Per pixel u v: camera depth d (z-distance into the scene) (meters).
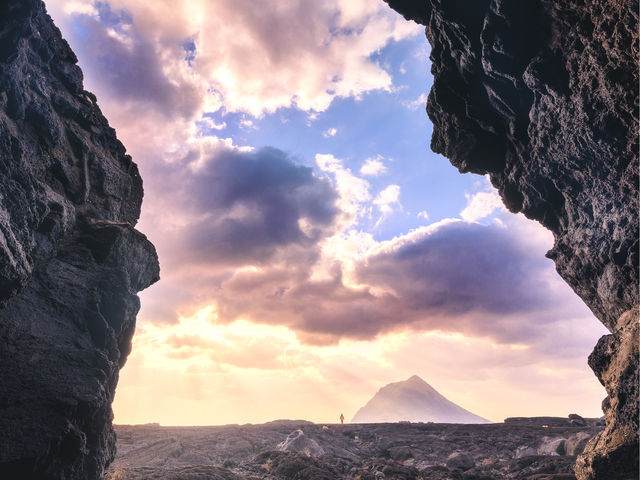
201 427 41.62
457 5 19.58
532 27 17.84
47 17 15.17
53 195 13.91
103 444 13.49
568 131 18.22
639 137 15.51
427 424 46.41
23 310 12.59
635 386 15.59
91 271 14.89
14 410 11.18
